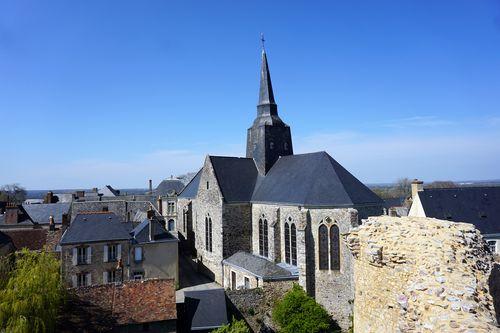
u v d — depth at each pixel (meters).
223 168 40.66
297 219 31.88
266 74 41.91
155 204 65.00
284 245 34.12
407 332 8.55
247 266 33.47
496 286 9.95
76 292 24.47
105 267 34.03
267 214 36.47
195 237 46.69
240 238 38.75
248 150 44.19
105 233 34.50
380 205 31.83
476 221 37.09
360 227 11.45
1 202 72.12
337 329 29.47
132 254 35.91
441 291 8.21
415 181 39.25
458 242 9.33
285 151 41.81
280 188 35.84
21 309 20.50
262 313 29.42
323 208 30.44
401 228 10.42
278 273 30.80
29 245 42.69
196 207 45.47
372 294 10.60
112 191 103.31
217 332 23.20
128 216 56.88
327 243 30.31
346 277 29.42
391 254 9.91
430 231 9.92
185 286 38.12
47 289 22.23
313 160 35.00
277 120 41.72
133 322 23.19
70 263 32.97
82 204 56.50
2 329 19.83
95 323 22.77
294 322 26.89
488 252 10.26
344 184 31.64
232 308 28.73
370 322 10.63
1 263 25.02
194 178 53.94
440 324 7.70
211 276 40.50
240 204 38.78
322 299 30.23
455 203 38.31
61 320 22.55
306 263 30.41
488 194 39.44
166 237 37.59
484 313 7.79
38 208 61.75
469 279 8.34
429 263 8.93
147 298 24.78
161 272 36.75
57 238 41.09
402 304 8.91
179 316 26.53
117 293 24.88
